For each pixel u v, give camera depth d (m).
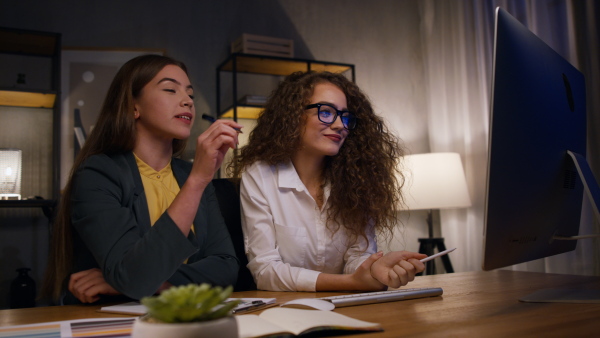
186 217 1.08
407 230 3.86
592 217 2.59
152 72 1.38
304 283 1.20
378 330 0.65
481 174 3.43
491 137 0.78
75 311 0.93
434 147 3.84
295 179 1.51
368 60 4.00
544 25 2.95
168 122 1.37
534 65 0.89
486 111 3.40
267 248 1.42
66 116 3.16
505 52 0.80
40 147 3.12
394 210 1.67
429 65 3.92
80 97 3.20
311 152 1.55
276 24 3.76
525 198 0.85
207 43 3.55
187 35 3.50
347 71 3.93
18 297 2.66
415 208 3.13
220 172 3.27
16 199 2.79
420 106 4.07
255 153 1.58
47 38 2.96
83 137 3.17
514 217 0.83
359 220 1.54
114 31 3.33
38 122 3.13
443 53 3.79
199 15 3.55
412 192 3.15
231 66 3.49
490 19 3.38
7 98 2.95
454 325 0.68
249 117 3.51
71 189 1.27
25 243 3.00
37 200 2.74
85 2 3.28
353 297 0.89
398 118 4.00
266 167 1.53
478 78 3.47
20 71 3.12
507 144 0.80
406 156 3.22
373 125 1.65
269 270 1.28
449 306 0.85
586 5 2.70
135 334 0.42
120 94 1.36
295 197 1.51
